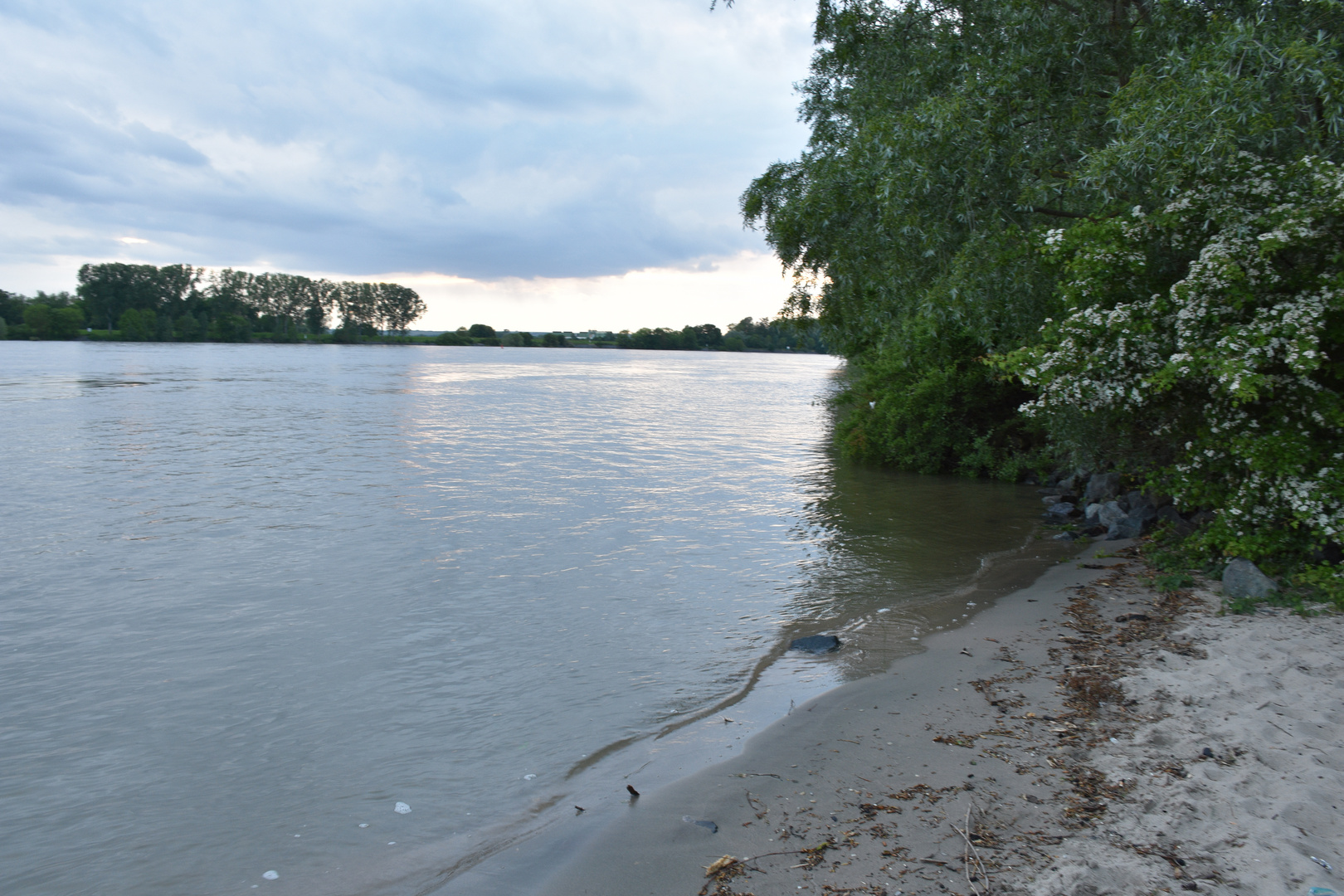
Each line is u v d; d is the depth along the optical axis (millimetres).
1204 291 8469
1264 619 7621
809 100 16797
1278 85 9289
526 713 6699
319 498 16234
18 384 45906
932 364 20078
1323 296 7867
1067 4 11977
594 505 15859
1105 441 13797
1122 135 9672
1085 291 9375
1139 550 11359
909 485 19031
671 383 63594
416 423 31344
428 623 8945
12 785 5586
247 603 9594
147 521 13984
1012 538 13281
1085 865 4039
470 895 4281
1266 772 4805
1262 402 8789
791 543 12930
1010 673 7078
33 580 10453
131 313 130500
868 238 14000
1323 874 3781
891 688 6887
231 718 6609
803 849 4477
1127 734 5594
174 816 5207
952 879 4066
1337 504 7930
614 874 4359
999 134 10859
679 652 8086
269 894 4391
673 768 5641
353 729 6414
